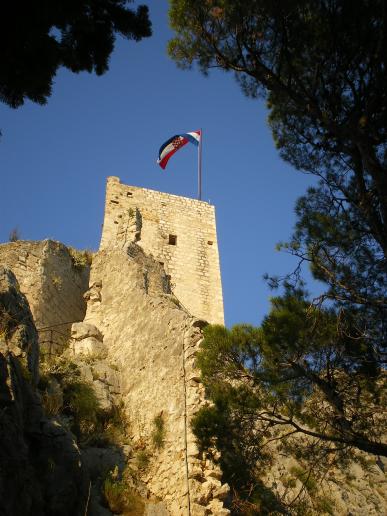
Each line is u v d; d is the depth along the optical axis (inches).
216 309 1222.9
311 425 424.2
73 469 418.6
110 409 572.1
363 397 433.1
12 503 346.3
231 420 426.3
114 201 1338.6
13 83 363.6
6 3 327.6
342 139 481.1
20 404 402.6
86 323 733.9
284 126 537.3
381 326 428.8
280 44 494.9
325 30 475.5
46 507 383.9
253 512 464.4
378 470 748.6
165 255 1280.8
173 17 527.2
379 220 448.8
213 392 442.9
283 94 513.3
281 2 469.1
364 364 424.8
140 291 725.3
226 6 494.6
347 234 453.1
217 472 465.4
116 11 380.8
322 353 423.5
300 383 428.8
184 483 458.9
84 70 394.3
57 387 554.6
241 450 438.6
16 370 427.2
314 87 477.7
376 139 452.8
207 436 424.5
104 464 499.8
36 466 402.9
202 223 1389.0
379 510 683.4
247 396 428.5
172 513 451.5
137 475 499.2
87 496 427.5
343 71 471.5
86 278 905.5
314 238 454.9
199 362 454.3
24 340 469.4
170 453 497.4
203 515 434.3
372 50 458.9
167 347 591.5
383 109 459.2
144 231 1309.1
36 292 764.6
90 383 592.1
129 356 647.8
